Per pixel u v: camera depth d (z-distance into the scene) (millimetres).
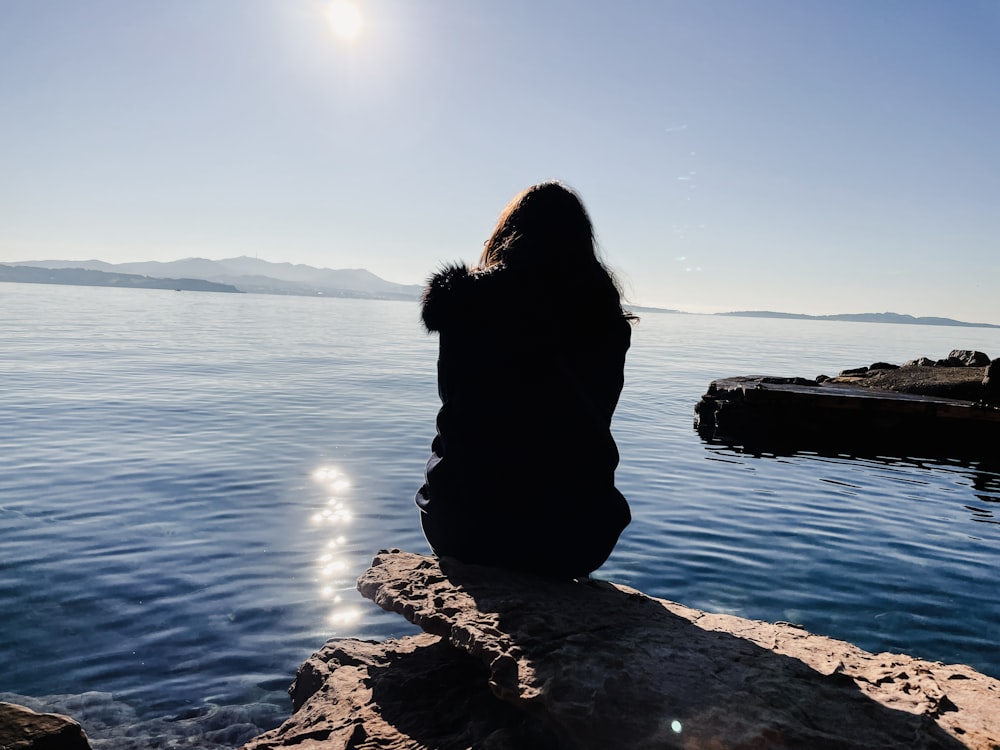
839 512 7383
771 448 11750
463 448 2727
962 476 9844
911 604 4812
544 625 2387
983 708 2059
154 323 47156
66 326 39188
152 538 5824
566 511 2723
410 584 2766
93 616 4344
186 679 3674
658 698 2021
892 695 2109
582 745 1944
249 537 5938
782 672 2207
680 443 11820
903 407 12781
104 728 3213
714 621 2711
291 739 2512
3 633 4074
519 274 2680
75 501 6824
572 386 2693
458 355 2695
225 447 9695
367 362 25547
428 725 2465
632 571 5391
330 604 4648
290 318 70188
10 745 2203
